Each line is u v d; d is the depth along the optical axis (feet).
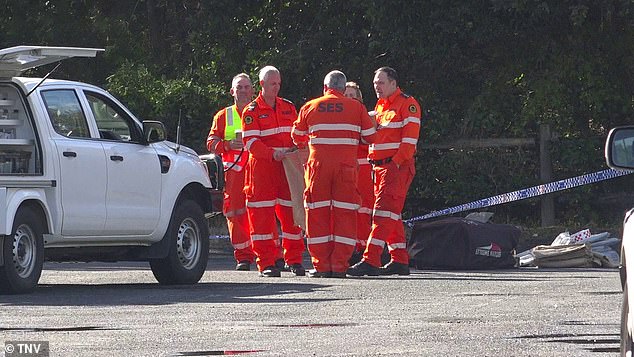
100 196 140.56
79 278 163.02
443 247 175.52
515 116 240.73
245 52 262.06
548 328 98.84
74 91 141.28
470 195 239.30
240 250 176.86
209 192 158.10
